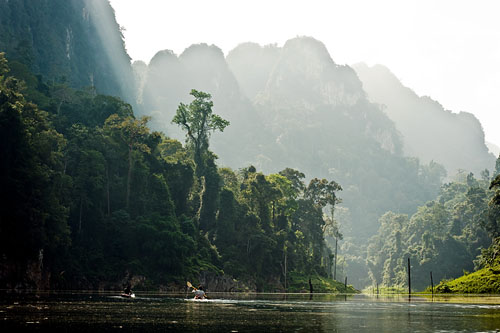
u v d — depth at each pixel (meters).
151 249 98.38
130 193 107.06
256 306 43.31
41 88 132.12
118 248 96.88
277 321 27.05
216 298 62.53
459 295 91.62
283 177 159.62
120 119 113.12
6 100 82.75
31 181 75.12
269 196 142.25
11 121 73.25
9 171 73.06
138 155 111.75
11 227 72.62
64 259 85.88
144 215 104.19
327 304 51.25
